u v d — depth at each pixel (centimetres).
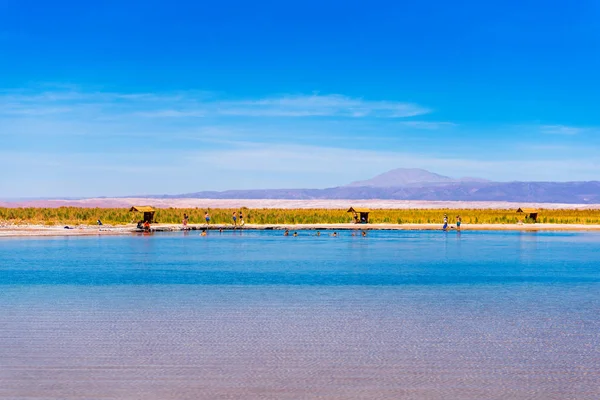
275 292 2339
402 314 1894
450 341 1551
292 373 1288
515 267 3241
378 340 1560
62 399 1138
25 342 1533
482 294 2297
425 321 1786
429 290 2398
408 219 9006
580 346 1504
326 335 1612
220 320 1797
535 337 1591
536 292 2352
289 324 1744
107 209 10519
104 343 1523
